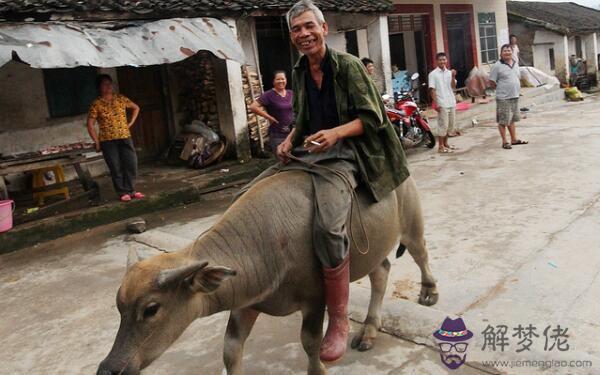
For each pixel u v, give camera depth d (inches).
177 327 95.1
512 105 391.2
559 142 397.4
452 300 167.5
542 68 822.5
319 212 110.3
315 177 116.2
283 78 313.3
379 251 129.3
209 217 297.0
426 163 376.5
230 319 118.3
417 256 155.3
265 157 407.2
